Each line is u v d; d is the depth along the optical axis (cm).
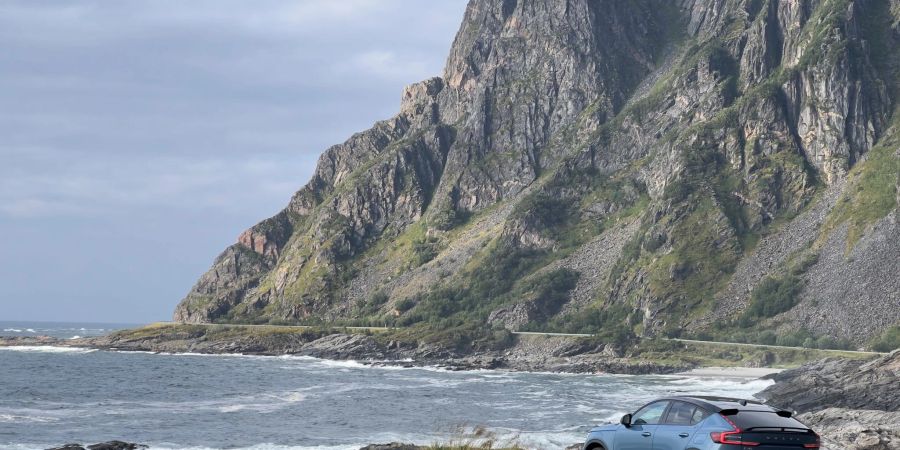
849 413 6662
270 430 7931
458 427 3653
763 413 2539
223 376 15425
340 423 8494
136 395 11600
